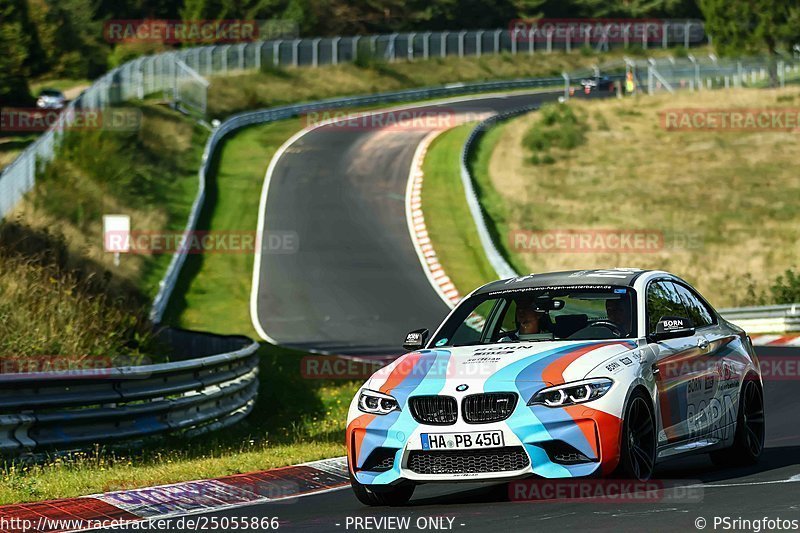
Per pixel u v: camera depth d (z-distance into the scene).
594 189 197.62
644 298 32.44
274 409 68.75
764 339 98.75
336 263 149.25
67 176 146.88
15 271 69.56
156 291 128.62
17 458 40.97
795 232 162.88
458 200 186.38
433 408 28.94
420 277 142.38
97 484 34.84
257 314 124.56
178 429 51.06
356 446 29.95
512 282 34.53
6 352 59.44
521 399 28.20
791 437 45.69
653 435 29.92
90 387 45.56
